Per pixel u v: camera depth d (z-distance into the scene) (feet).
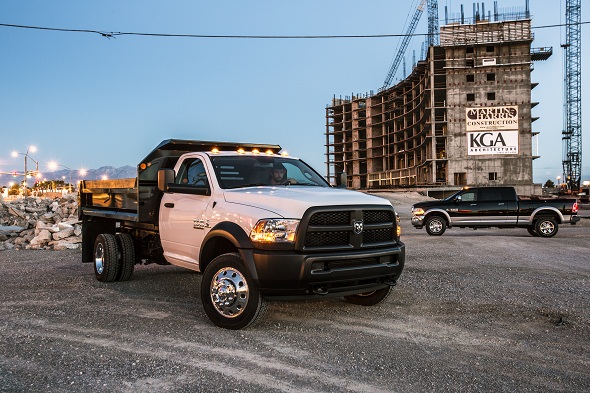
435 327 17.10
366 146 535.60
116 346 14.82
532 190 311.27
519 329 16.92
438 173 349.00
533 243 49.39
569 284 25.90
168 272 30.27
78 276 28.91
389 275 17.57
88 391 11.38
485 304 20.80
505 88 316.60
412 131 444.96
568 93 436.76
